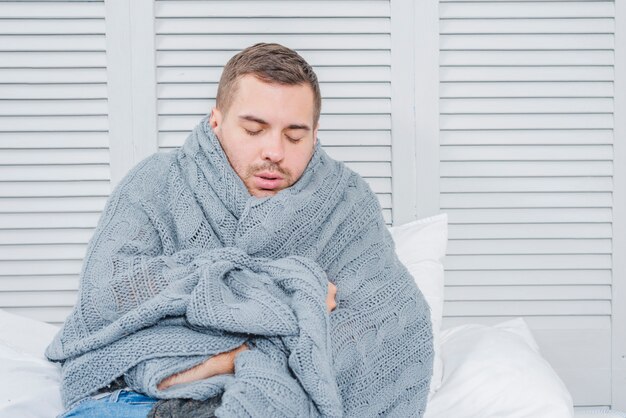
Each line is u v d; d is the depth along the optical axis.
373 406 1.13
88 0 1.54
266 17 1.57
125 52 1.55
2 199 1.58
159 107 1.58
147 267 1.09
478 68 1.60
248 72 1.18
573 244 1.64
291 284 1.10
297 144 1.21
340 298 1.20
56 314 1.62
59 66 1.56
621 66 1.60
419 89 1.59
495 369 1.30
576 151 1.62
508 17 1.58
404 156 1.61
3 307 1.61
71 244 1.61
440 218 1.53
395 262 1.31
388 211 1.63
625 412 1.63
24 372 1.11
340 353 1.12
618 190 1.63
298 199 1.22
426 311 1.26
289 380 0.99
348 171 1.37
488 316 1.66
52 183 1.59
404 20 1.58
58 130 1.57
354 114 1.60
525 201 1.63
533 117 1.61
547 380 1.28
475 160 1.62
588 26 1.59
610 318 1.66
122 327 1.03
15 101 1.57
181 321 1.06
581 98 1.61
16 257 1.59
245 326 1.02
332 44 1.58
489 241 1.64
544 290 1.65
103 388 1.06
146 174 1.27
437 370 1.35
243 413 0.93
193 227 1.20
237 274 1.13
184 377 1.02
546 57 1.60
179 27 1.56
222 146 1.26
